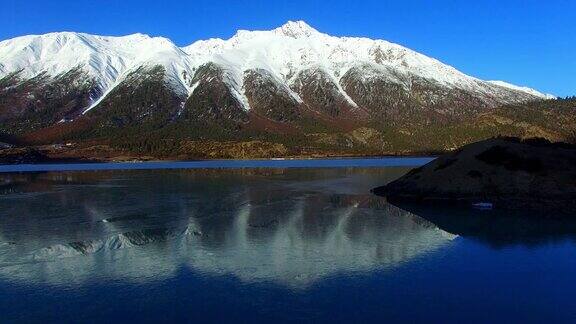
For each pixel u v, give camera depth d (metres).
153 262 34.66
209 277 31.38
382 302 26.98
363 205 59.56
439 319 24.89
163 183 92.38
